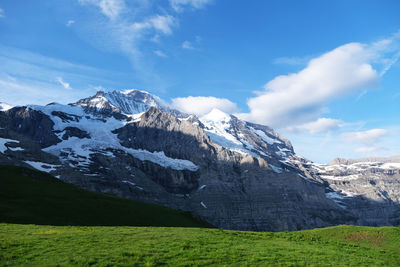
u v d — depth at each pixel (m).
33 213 60.03
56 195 78.06
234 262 28.72
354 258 35.56
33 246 30.23
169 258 28.36
